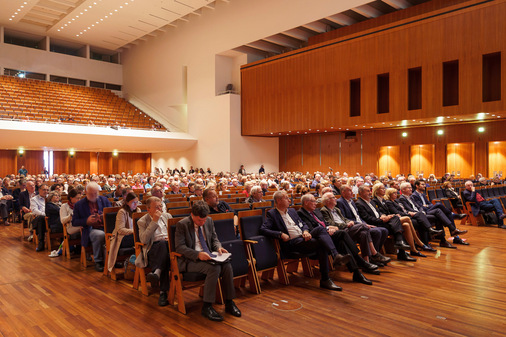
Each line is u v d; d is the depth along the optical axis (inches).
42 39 1032.8
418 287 179.6
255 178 538.3
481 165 652.1
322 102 702.5
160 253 161.9
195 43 918.4
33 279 194.4
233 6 829.2
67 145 734.5
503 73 495.8
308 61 724.7
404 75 593.0
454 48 539.5
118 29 943.7
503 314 146.0
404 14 668.1
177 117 985.5
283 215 192.9
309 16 699.4
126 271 192.4
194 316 147.6
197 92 919.7
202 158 914.1
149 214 174.9
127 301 163.8
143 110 1069.8
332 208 217.8
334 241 197.2
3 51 939.3
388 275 200.2
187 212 192.2
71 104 914.1
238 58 894.4
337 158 842.8
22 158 832.9
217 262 147.3
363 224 210.7
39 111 824.3
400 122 639.1
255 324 139.3
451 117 570.3
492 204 353.7
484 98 527.2
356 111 682.2
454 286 180.7
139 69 1090.1
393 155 762.2
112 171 986.7
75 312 151.1
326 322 140.1
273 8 756.0
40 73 999.6
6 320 142.9
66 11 853.2
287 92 763.4
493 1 502.3
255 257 176.9
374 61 628.1
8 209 382.3
